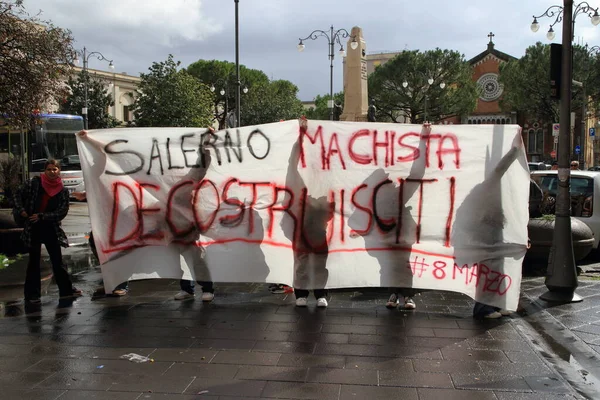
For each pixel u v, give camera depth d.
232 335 4.94
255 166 6.02
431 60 47.47
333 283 5.86
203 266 6.04
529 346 4.68
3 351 4.51
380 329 5.14
